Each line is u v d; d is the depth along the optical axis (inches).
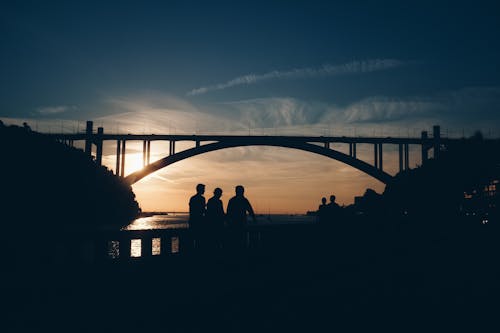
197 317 243.0
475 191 1827.0
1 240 268.5
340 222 646.5
